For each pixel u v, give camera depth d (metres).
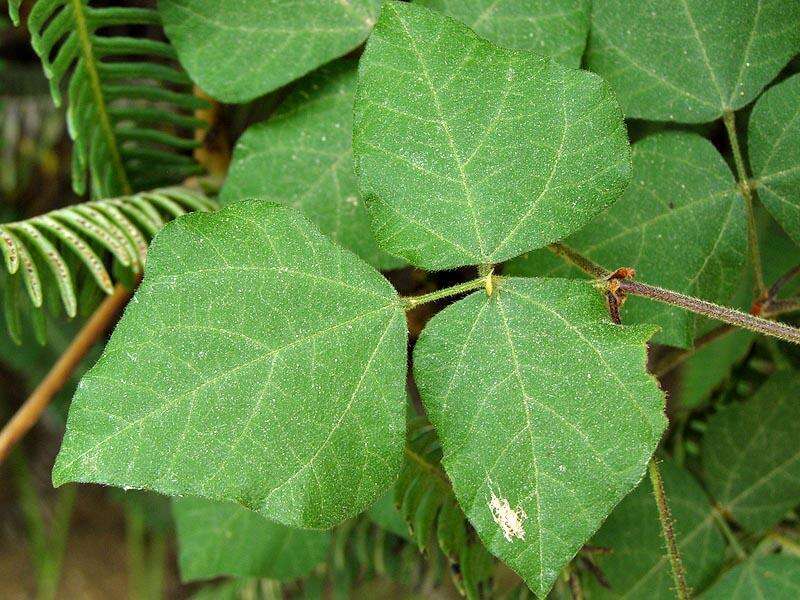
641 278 0.19
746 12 0.20
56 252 0.21
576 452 0.16
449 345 0.16
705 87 0.20
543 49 0.20
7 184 0.40
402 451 0.16
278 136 0.21
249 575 0.26
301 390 0.16
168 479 0.15
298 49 0.21
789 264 0.27
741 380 0.26
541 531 0.16
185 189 0.25
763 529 0.23
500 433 0.16
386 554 0.30
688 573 0.23
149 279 0.16
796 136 0.19
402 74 0.17
